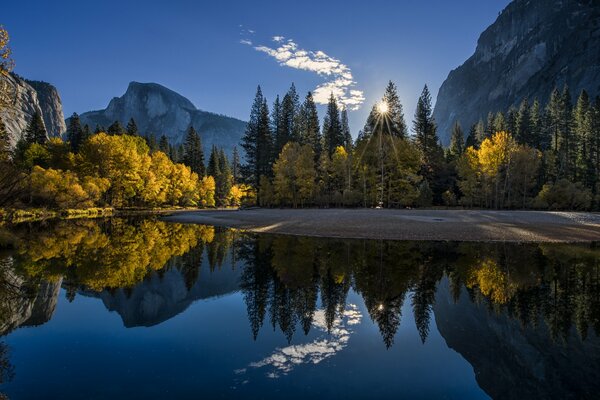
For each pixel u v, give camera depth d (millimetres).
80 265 16484
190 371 6336
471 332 8406
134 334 8250
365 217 34125
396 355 7109
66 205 45594
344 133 81500
